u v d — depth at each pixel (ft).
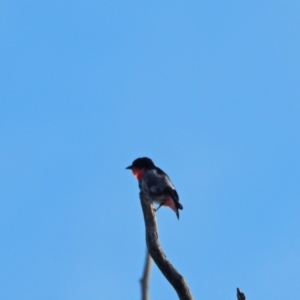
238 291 33.55
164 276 35.65
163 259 36.14
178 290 35.17
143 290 28.35
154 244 37.06
